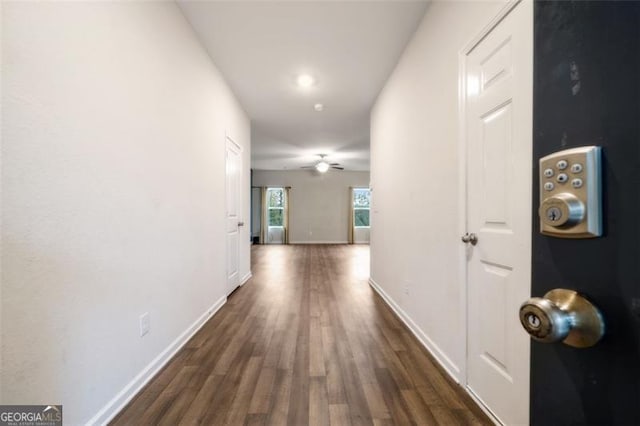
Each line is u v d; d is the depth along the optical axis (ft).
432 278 6.48
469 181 5.07
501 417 4.22
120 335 4.71
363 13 6.97
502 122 4.22
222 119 9.94
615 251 1.46
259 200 32.27
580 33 1.64
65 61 3.70
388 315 8.98
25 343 3.22
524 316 1.71
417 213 7.35
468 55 5.09
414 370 5.80
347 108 13.12
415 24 7.36
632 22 1.40
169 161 6.31
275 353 6.50
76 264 3.87
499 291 4.29
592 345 1.51
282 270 16.60
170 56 6.37
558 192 1.69
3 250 3.01
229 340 7.18
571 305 1.59
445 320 5.85
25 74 3.21
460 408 4.68
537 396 1.91
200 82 8.04
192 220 7.50
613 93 1.47
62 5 3.66
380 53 8.65
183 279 6.97
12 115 3.08
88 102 4.08
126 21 4.89
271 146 20.62
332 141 19.13
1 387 3.01
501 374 4.24
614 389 1.46
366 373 5.69
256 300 10.57
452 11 5.60
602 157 1.51
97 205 4.25
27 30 3.23
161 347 5.96
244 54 8.71
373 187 12.55
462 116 5.24
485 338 4.61
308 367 5.90
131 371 4.98
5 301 3.03
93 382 4.14
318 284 13.12
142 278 5.32
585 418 1.59
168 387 5.24
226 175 10.51
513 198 4.01
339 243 32.32
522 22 3.80
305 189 32.35
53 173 3.54
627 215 1.43
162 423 4.35
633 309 1.41
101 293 4.32
